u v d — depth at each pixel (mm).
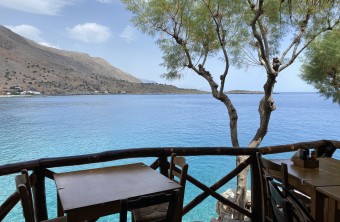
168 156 3047
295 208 1721
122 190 2043
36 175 2484
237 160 5785
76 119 32000
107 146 18062
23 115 37000
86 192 2002
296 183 2377
